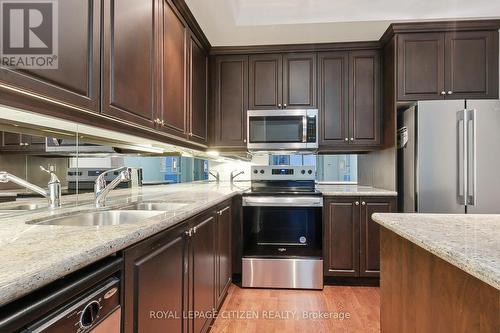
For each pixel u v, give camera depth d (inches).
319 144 122.2
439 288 39.6
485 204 96.6
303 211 112.2
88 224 58.6
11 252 29.5
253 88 125.3
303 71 123.5
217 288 87.5
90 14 48.3
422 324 44.2
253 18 105.5
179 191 103.8
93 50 48.9
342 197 112.7
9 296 21.9
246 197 112.6
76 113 47.3
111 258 36.9
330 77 122.6
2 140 49.1
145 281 43.4
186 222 61.4
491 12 101.1
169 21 80.4
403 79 108.6
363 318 88.1
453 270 36.4
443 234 40.9
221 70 126.5
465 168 97.0
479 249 33.4
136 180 95.7
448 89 107.2
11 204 52.7
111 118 54.0
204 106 118.3
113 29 54.1
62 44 42.4
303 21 104.7
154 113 70.7
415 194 100.0
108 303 34.7
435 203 98.3
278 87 124.3
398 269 52.6
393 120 110.5
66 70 43.1
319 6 104.4
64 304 28.4
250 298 103.0
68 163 63.4
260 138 120.6
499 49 106.6
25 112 42.1
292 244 112.2
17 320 23.6
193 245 64.9
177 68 86.4
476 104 98.7
